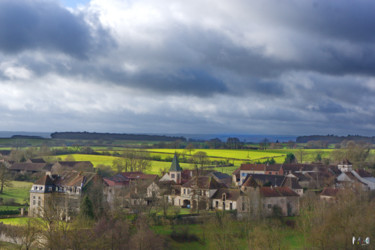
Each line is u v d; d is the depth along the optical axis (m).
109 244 116.38
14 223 143.25
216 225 143.38
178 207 175.38
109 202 163.25
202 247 131.38
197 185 178.00
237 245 129.88
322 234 128.88
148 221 142.62
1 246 118.81
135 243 118.56
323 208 147.38
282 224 152.62
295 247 128.50
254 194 157.12
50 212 123.00
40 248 117.62
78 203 155.00
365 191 197.50
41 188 174.38
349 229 129.25
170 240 132.50
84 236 114.88
